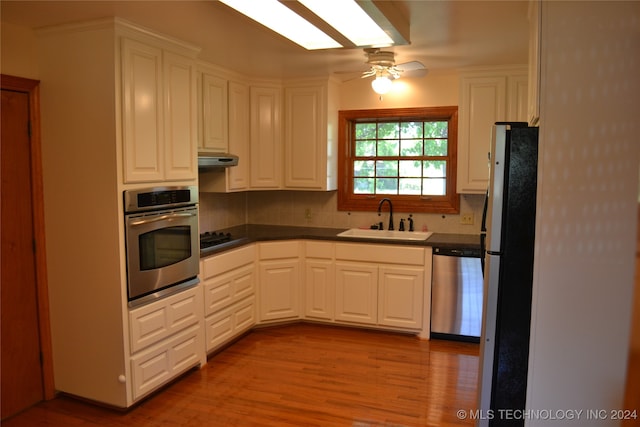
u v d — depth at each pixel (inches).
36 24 113.3
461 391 130.1
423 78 181.3
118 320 116.1
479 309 161.6
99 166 114.3
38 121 119.3
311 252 180.4
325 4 93.0
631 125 79.8
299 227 202.7
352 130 197.8
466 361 149.6
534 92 87.4
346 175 197.6
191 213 137.0
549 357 84.6
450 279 163.6
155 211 124.4
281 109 186.7
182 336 136.0
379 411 119.6
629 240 80.9
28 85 116.4
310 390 131.0
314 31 113.8
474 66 163.3
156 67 123.0
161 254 126.5
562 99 81.3
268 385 134.2
